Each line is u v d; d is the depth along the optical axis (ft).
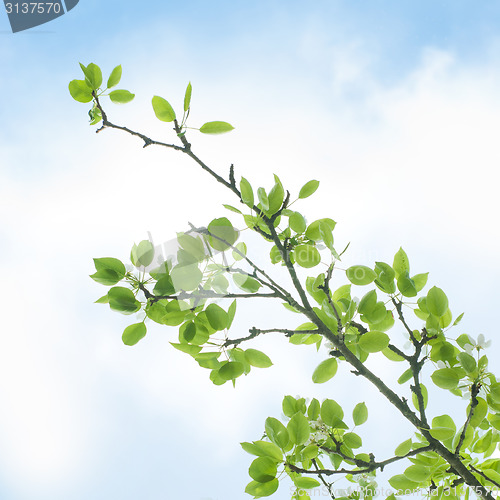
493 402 10.59
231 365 10.44
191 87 10.58
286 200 10.59
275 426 10.56
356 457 10.95
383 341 10.59
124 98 10.72
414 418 10.63
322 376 10.72
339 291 10.94
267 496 10.46
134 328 10.50
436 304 10.79
